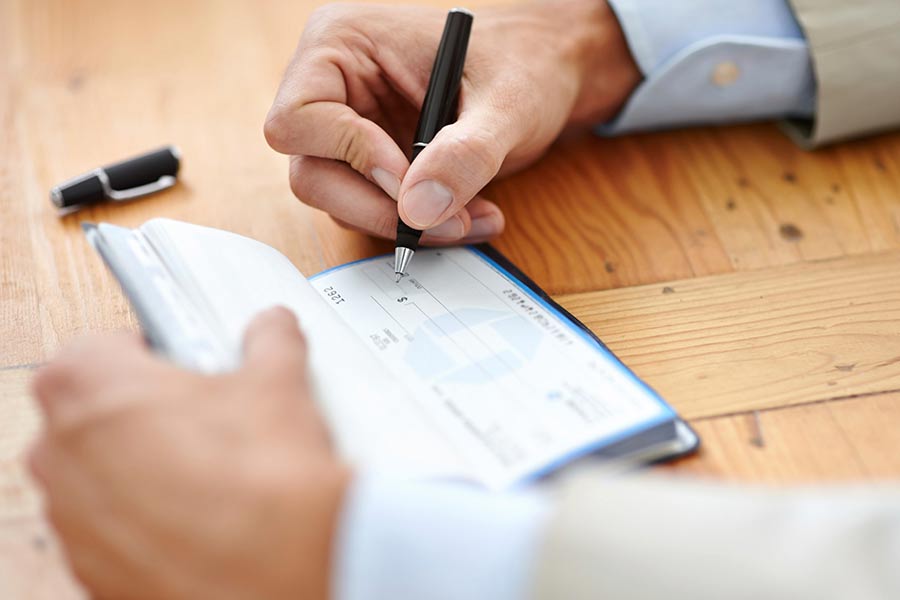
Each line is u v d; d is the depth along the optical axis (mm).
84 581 405
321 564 362
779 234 722
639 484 359
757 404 565
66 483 405
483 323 590
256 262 579
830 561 318
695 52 795
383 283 637
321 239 724
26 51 966
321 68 684
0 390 585
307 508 369
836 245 708
